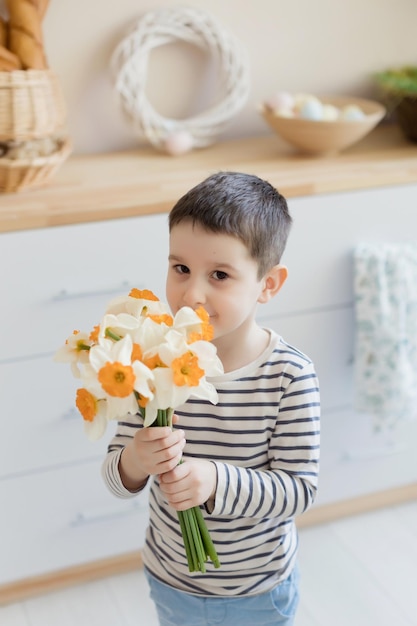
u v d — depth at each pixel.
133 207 1.85
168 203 1.88
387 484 2.31
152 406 0.99
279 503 1.17
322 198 2.00
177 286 1.18
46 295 1.85
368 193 2.04
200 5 2.31
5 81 1.88
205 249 1.14
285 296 2.04
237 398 1.21
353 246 2.07
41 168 1.94
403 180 2.06
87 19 2.22
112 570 2.12
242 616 1.33
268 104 2.31
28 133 1.91
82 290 1.87
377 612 1.98
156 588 1.37
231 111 2.35
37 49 1.97
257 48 2.41
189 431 1.22
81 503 2.03
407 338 2.10
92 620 1.98
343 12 2.46
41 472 1.98
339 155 2.27
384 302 2.04
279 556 1.30
